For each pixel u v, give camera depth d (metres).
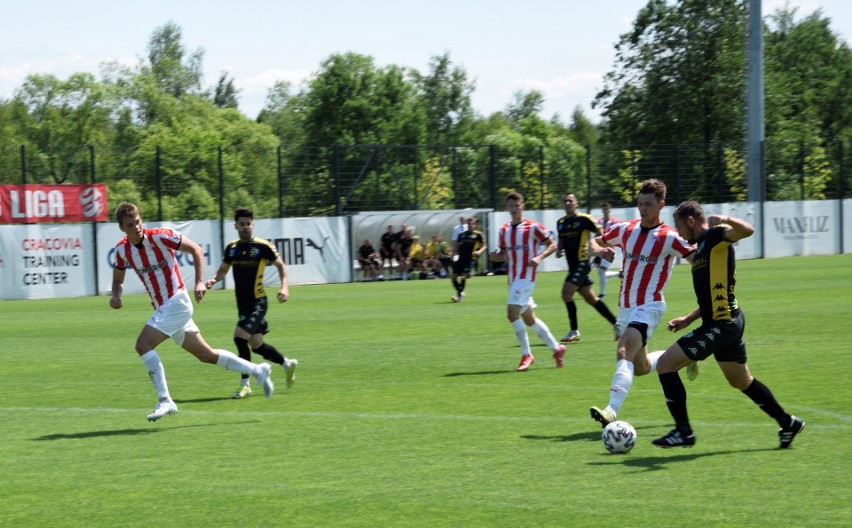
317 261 36.34
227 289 34.34
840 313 20.05
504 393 11.58
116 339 18.73
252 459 8.22
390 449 8.52
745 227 7.87
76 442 9.13
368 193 42.66
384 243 37.44
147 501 6.95
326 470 7.76
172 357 15.90
